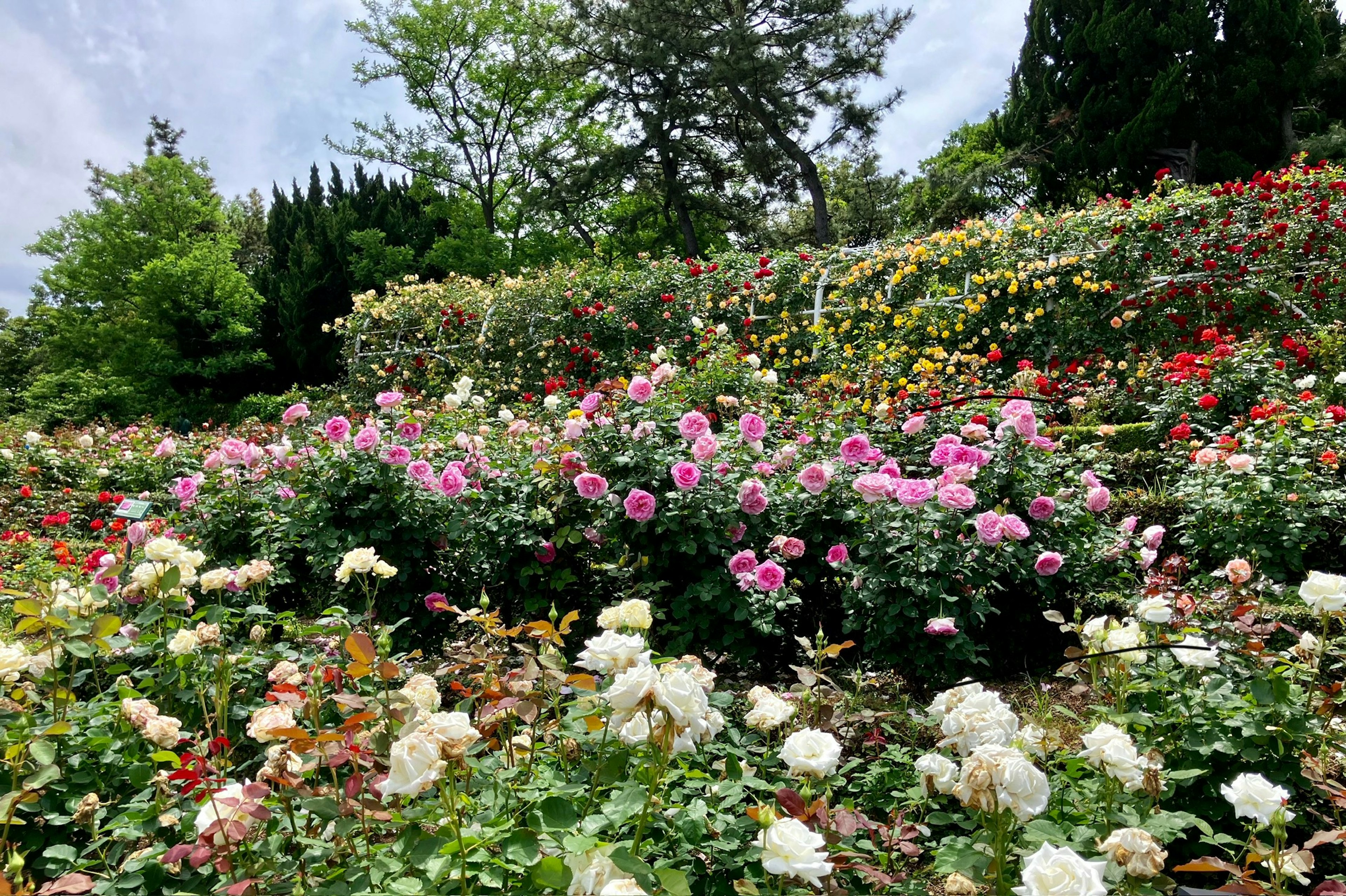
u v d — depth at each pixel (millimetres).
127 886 1527
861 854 1669
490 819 1458
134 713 1748
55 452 9047
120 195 23047
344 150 23891
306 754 1663
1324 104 17781
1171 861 1959
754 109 19516
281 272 22422
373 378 11430
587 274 10945
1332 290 7477
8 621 3357
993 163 19578
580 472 3412
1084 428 5867
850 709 2428
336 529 3590
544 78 22234
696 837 1520
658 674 1322
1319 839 1460
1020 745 1747
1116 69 17922
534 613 3629
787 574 3404
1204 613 2574
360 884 1449
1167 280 7910
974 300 8305
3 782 1715
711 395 5562
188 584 2336
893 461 3215
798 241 23609
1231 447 3967
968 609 3074
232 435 10398
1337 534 3934
